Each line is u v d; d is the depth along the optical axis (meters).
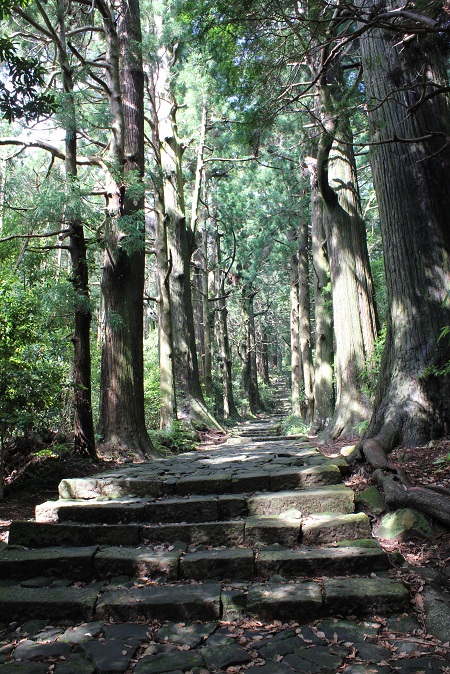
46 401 5.81
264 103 6.16
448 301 5.96
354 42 9.23
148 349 17.91
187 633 2.97
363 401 10.09
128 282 8.71
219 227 25.09
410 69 5.57
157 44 13.66
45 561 3.72
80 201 6.39
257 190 22.05
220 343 28.30
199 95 15.38
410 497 4.09
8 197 7.43
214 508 4.42
